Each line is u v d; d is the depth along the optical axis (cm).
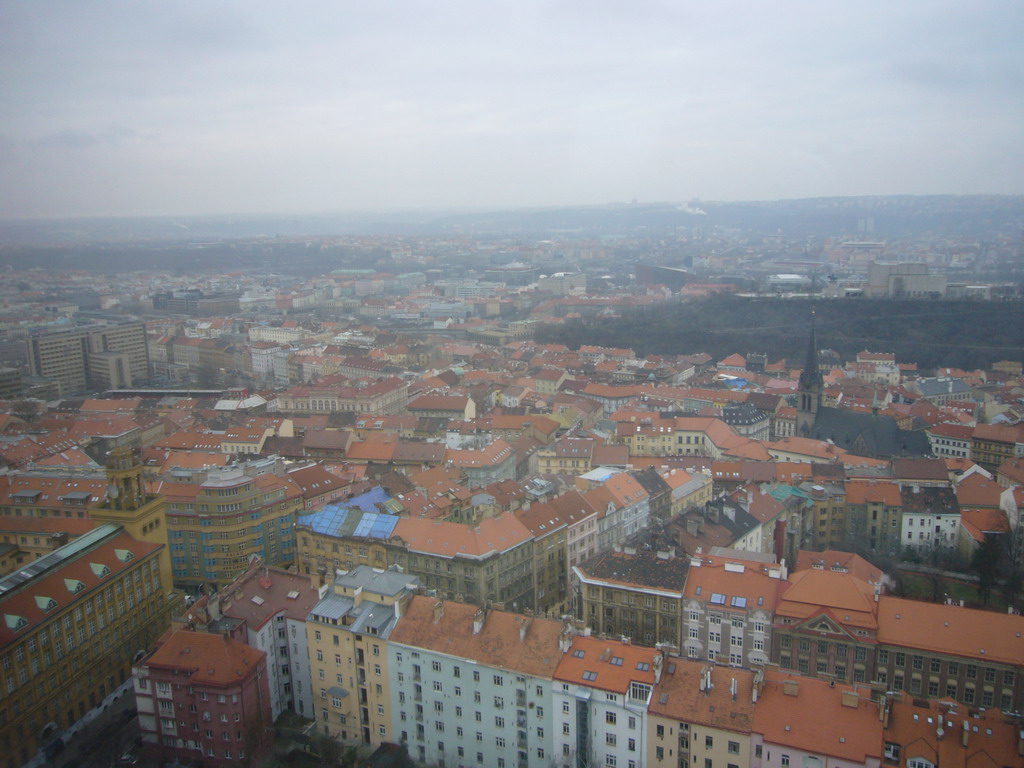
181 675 15950
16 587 17612
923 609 17512
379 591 17512
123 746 17150
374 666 17038
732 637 18712
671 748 14525
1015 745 12912
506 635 16188
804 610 17988
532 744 15775
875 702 13875
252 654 16538
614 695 14838
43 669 17425
